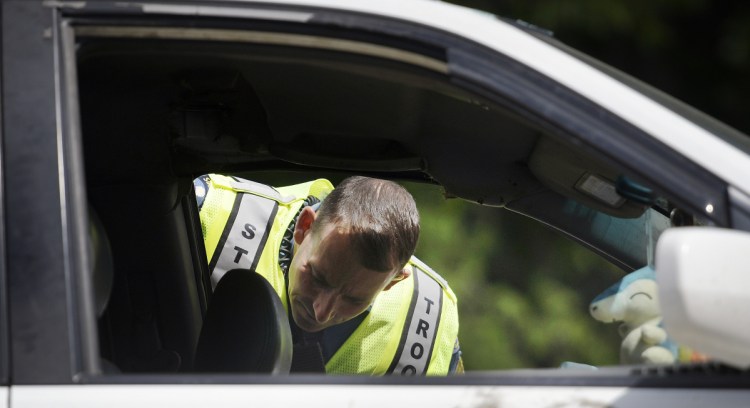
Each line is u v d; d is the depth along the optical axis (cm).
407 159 622
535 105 412
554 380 396
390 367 669
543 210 606
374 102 562
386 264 605
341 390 391
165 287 620
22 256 389
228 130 584
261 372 527
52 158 397
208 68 520
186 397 386
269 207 678
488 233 1241
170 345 620
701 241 357
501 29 427
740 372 391
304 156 618
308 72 525
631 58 1816
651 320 479
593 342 621
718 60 1848
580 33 1681
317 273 611
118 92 550
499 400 391
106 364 459
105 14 412
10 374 383
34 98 402
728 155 407
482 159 602
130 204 606
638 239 560
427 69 425
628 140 409
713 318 356
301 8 419
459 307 1206
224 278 559
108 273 484
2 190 394
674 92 1852
